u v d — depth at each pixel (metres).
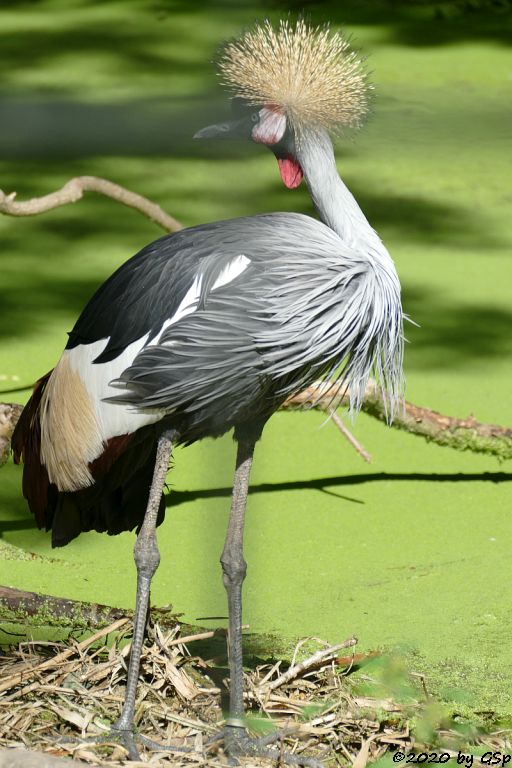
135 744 6.17
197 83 20.67
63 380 6.52
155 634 6.94
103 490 6.66
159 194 17.20
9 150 18.95
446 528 9.41
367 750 6.25
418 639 7.79
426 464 10.53
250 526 9.37
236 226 6.23
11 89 20.70
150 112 19.19
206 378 6.05
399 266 15.17
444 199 17.33
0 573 8.52
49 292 14.09
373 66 21.64
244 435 6.53
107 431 6.29
